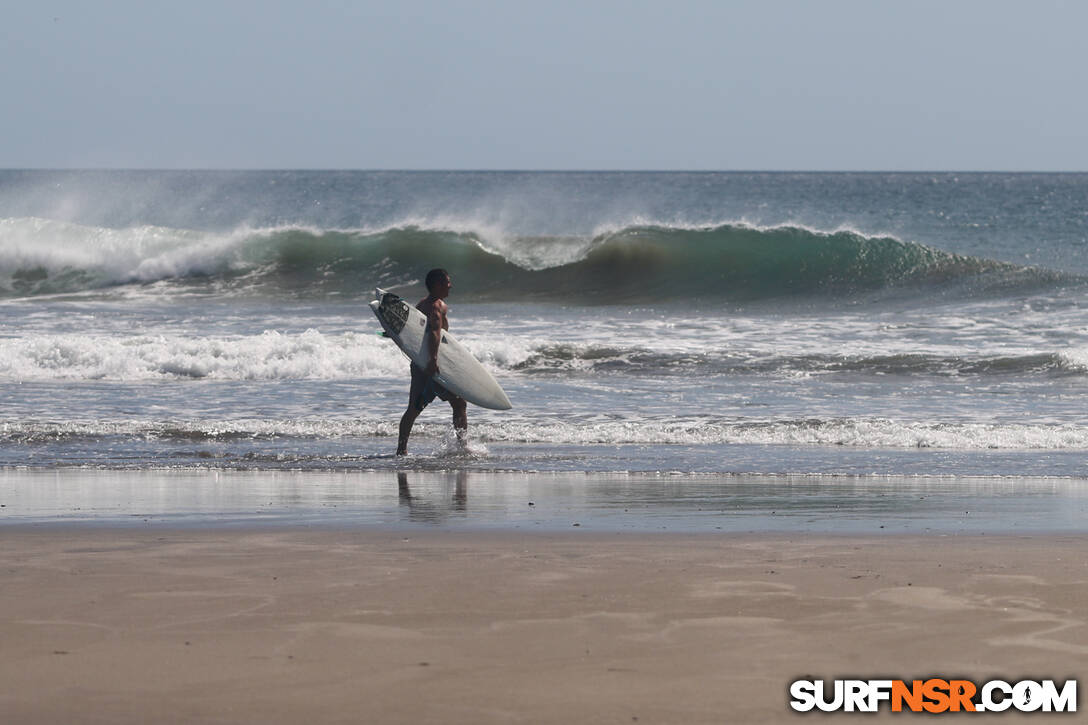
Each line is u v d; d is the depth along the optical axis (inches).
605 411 1775.3
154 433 1582.2
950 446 1509.6
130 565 784.3
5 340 2289.6
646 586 709.9
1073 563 776.9
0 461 1386.6
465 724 463.8
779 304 3393.2
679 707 484.4
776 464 1371.8
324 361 2156.7
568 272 3809.1
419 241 3917.3
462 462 1390.3
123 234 3944.4
